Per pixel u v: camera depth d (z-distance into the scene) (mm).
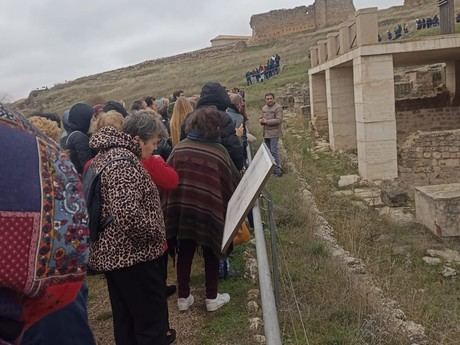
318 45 18734
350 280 5582
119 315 3637
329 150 17109
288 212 8203
